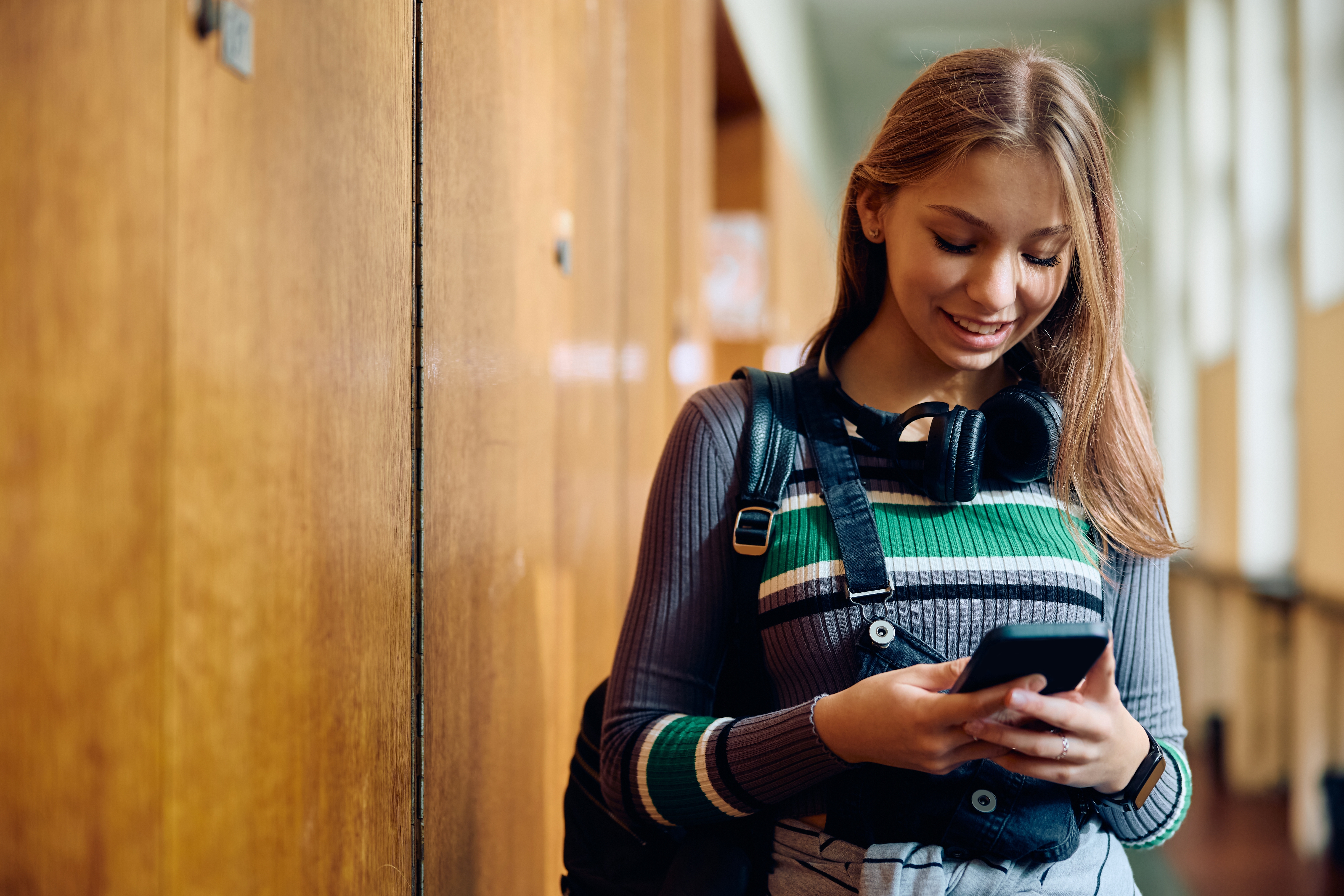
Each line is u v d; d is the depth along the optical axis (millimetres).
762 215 5562
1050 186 967
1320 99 4551
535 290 1608
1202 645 6336
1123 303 1071
